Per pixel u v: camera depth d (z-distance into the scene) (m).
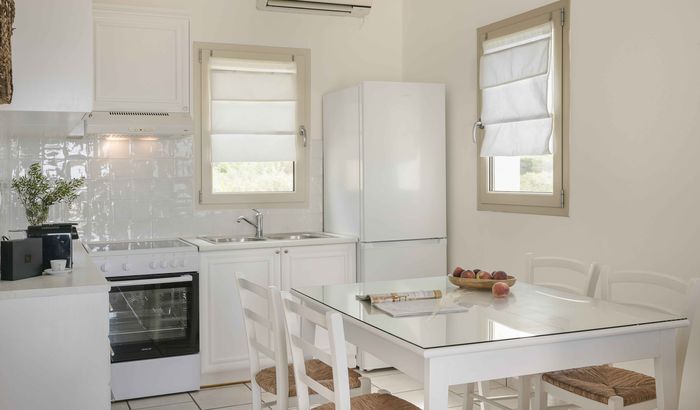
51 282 2.78
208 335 4.49
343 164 5.10
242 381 4.62
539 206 4.21
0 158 3.90
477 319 2.60
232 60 5.11
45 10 3.02
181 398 4.30
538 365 2.38
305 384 2.68
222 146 5.11
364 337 2.70
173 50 4.57
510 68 4.38
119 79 4.45
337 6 4.89
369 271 4.83
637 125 3.51
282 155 5.27
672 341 2.62
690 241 3.24
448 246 5.16
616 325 2.50
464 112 4.92
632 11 3.53
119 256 4.20
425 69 5.37
